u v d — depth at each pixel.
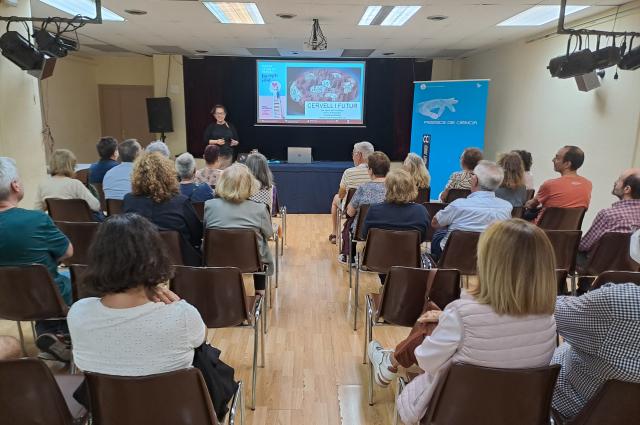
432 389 1.45
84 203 3.33
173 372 1.26
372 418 2.27
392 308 2.36
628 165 4.42
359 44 7.10
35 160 4.22
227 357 2.82
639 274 2.09
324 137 9.41
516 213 3.66
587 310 1.31
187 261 2.68
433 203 4.00
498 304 1.29
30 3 4.55
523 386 1.31
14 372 1.29
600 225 2.92
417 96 7.70
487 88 7.01
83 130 9.14
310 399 2.41
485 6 4.43
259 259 2.86
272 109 8.66
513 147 6.90
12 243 2.15
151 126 8.77
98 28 5.88
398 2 4.29
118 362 1.25
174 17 5.16
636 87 4.29
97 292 1.26
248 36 6.42
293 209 7.05
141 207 2.71
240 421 2.05
